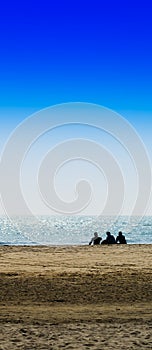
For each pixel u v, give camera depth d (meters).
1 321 12.09
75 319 12.30
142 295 15.09
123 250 25.59
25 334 10.97
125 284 16.64
